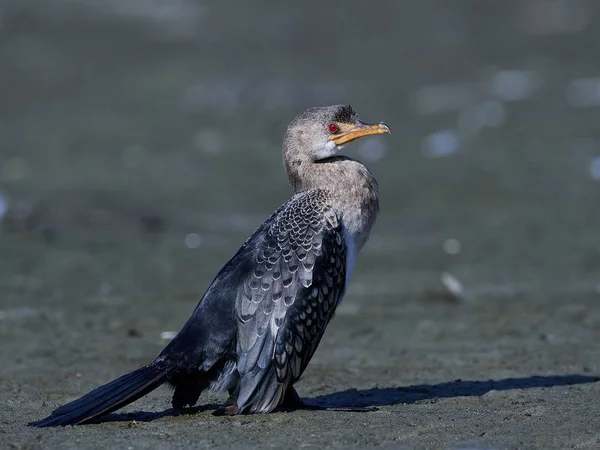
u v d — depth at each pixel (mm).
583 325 12406
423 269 15445
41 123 27578
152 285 14680
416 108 27766
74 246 16922
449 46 35156
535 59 32969
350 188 8867
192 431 7965
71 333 12258
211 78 31859
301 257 8383
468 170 21906
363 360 11055
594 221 18141
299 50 35188
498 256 16141
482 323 12570
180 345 8211
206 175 22219
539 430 7953
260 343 8180
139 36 37281
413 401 9133
